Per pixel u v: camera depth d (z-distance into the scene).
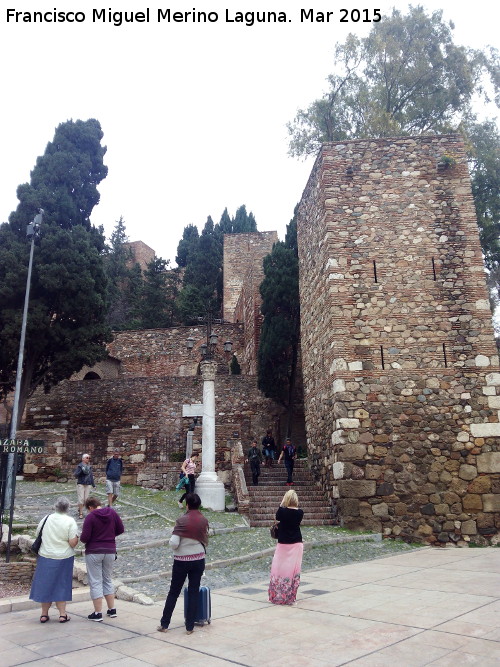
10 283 24.97
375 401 15.42
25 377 25.56
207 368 19.61
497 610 7.24
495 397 15.27
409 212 16.83
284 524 8.38
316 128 27.41
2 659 5.93
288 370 26.73
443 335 15.83
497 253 24.42
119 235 64.56
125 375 37.50
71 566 7.64
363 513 14.67
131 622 7.32
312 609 7.71
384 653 5.76
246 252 45.91
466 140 23.80
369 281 16.34
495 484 14.65
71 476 21.48
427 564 11.34
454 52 25.06
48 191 28.19
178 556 6.91
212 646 6.21
